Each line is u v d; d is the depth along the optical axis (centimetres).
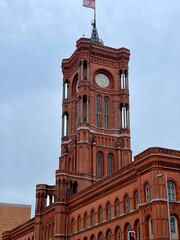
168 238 5244
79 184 8794
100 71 10425
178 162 5756
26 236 10706
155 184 5522
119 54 10644
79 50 10300
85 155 9288
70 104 10625
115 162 9688
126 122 10056
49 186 9888
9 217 15812
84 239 7444
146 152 5819
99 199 7144
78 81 10119
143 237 5581
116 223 6469
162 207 5394
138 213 5925
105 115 10094
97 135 9756
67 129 10462
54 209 8725
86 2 10631
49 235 8894
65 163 10044
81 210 7750
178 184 5659
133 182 6200
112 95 10312
